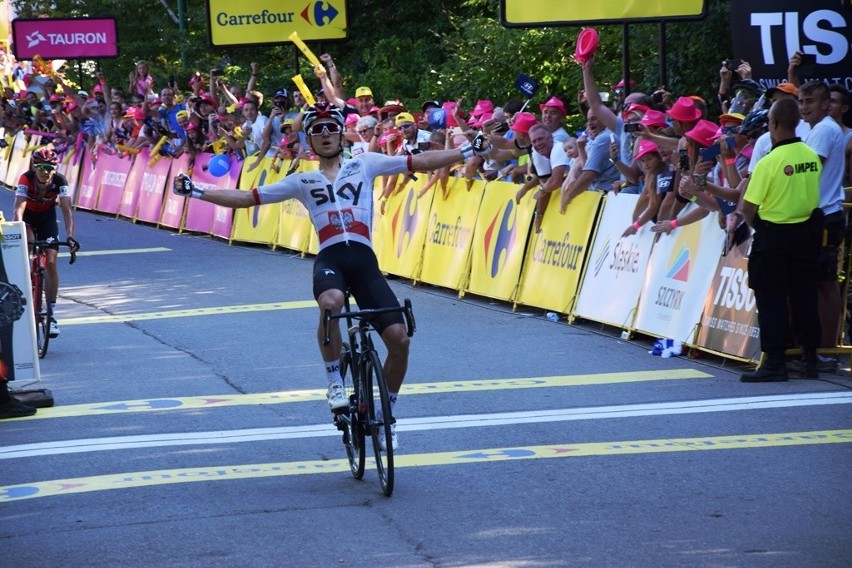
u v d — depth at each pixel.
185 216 53.12
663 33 33.47
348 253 17.42
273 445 19.47
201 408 22.28
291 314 32.06
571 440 19.11
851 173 23.56
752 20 27.27
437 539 14.54
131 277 40.47
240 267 41.66
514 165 33.88
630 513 15.28
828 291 23.53
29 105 77.31
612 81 48.59
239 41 52.53
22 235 23.02
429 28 65.25
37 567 14.00
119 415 21.92
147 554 14.27
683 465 17.42
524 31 52.28
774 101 23.83
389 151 37.06
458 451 18.70
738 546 13.92
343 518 15.48
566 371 24.50
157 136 57.97
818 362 23.28
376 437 16.50
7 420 21.86
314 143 17.59
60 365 26.86
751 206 22.25
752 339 23.62
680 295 25.98
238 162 49.28
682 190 23.59
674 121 25.83
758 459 17.56
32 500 16.77
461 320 30.88
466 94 55.09
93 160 64.00
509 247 32.72
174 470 18.06
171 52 72.06
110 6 73.81
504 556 13.85
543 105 31.66
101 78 63.00
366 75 63.75
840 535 14.20
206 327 30.75
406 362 16.98
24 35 67.38
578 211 30.09
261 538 14.74
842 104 23.80
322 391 23.36
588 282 29.36
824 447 18.08
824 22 26.14
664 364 24.84
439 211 36.25
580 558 13.69
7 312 22.88
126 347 28.66
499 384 23.47
